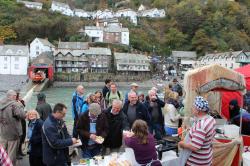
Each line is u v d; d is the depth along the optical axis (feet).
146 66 317.22
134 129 17.53
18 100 27.25
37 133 23.07
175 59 382.22
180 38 431.84
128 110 28.55
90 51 308.40
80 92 32.63
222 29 446.19
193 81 25.58
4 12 383.04
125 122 25.76
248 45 439.63
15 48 289.12
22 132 25.76
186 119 25.99
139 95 34.53
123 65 307.78
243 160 23.35
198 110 18.03
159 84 254.06
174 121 32.96
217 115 34.55
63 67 296.10
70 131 38.60
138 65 313.12
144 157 17.25
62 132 20.15
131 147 17.30
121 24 413.39
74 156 27.94
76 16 449.48
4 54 283.59
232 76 25.38
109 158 20.54
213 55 355.97
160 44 426.10
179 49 424.05
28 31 358.02
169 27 456.86
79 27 396.78
